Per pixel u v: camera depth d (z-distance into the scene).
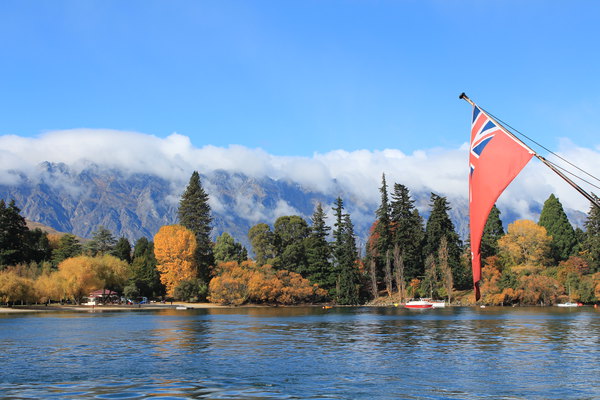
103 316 91.19
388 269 155.62
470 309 121.88
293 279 146.25
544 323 71.12
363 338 50.78
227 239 174.62
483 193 13.49
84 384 26.52
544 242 147.00
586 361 34.41
